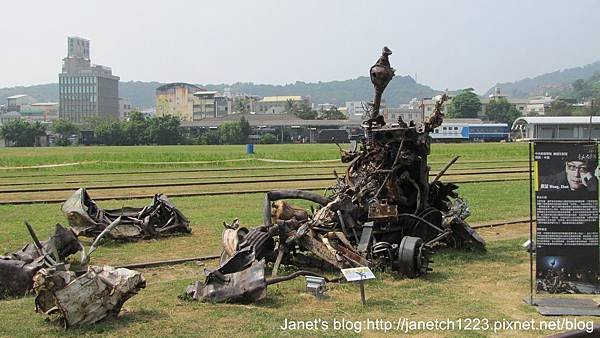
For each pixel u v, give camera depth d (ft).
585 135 216.33
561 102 377.09
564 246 32.89
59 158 184.24
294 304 32.09
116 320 28.99
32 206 76.48
